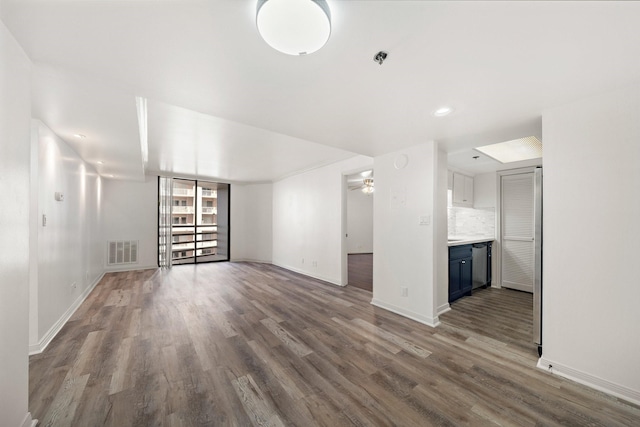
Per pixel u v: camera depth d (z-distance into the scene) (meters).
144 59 1.39
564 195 1.91
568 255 1.89
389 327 2.78
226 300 3.69
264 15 1.00
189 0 0.99
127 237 5.66
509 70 1.50
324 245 4.96
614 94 1.72
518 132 2.52
